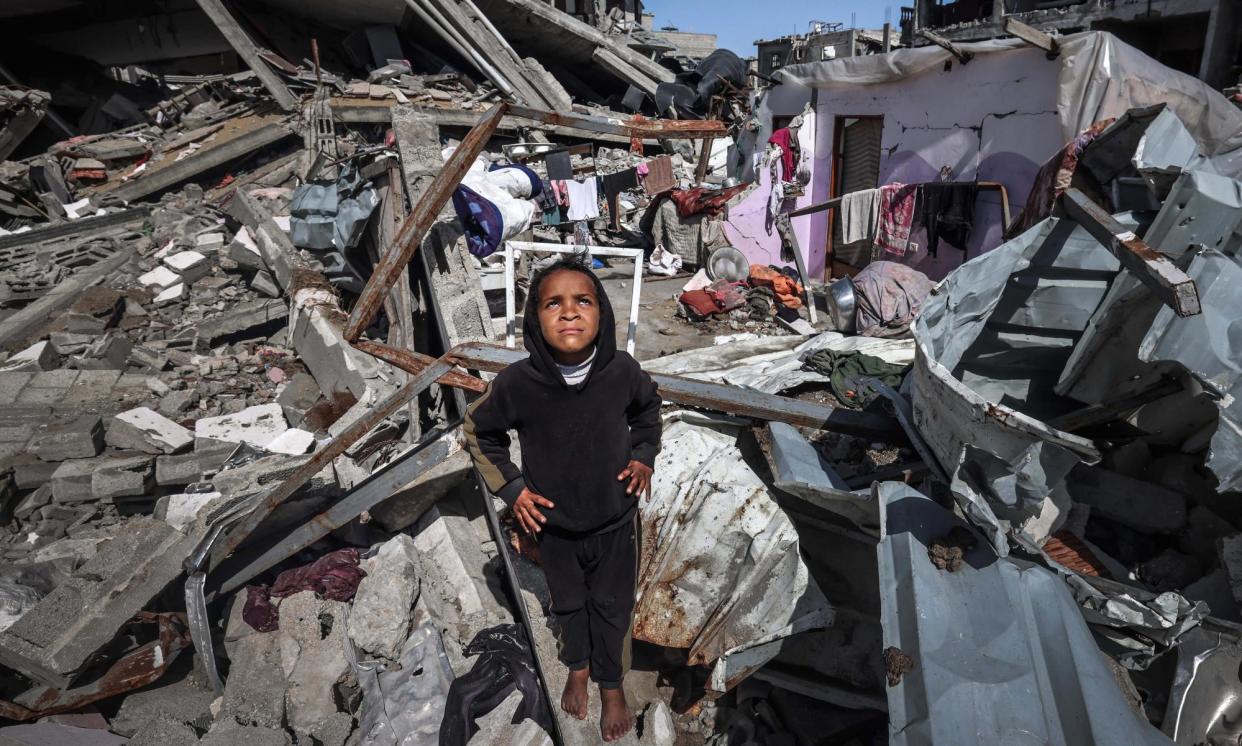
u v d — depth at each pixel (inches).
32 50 698.8
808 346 245.4
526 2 711.1
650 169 441.4
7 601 137.0
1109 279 117.0
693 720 117.4
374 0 642.8
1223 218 108.4
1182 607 91.4
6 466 190.7
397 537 141.0
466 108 605.6
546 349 75.1
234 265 346.3
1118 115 241.1
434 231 224.1
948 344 121.1
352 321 153.2
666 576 117.7
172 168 510.3
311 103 551.8
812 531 122.5
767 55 1486.2
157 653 123.9
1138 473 133.0
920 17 780.6
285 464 160.7
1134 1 500.7
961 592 87.6
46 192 498.0
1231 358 93.7
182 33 672.4
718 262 362.0
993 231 282.0
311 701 112.3
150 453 199.3
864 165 366.6
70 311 287.9
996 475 92.3
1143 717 88.0
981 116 286.0
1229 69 458.3
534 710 107.7
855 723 111.7
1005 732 75.9
